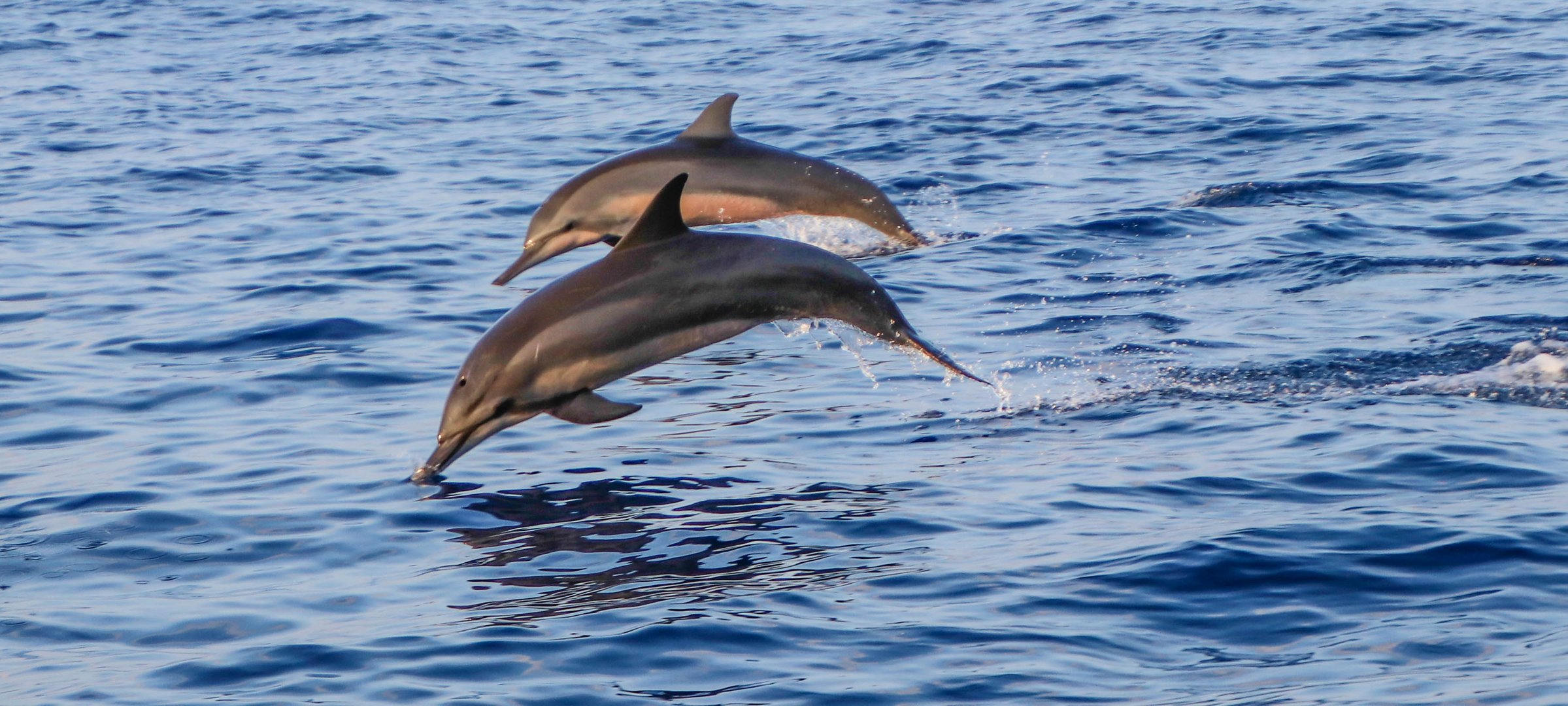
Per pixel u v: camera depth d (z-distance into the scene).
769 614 24.61
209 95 102.69
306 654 23.52
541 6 152.00
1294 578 25.33
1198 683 21.75
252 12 147.12
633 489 31.45
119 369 41.72
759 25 135.38
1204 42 112.31
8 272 54.50
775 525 29.06
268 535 29.23
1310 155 72.12
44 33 133.25
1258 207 61.00
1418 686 21.16
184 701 21.95
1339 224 57.25
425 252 57.06
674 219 29.44
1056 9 135.50
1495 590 24.50
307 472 32.94
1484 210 58.75
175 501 31.14
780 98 95.56
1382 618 23.73
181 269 54.78
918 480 31.66
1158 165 71.56
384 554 28.12
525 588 26.19
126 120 92.25
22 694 22.31
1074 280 50.69
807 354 42.09
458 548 28.38
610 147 81.38
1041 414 36.19
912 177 70.00
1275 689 21.39
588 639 23.75
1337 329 43.12
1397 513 28.19
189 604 25.83
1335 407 35.78
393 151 80.94
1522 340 41.06
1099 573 25.92
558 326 28.72
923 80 100.19
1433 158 69.75
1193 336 43.09
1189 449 33.03
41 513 30.59
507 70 113.44
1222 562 26.02
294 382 40.28
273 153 80.19
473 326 46.34
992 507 29.75
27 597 26.33
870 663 22.72
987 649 23.06
